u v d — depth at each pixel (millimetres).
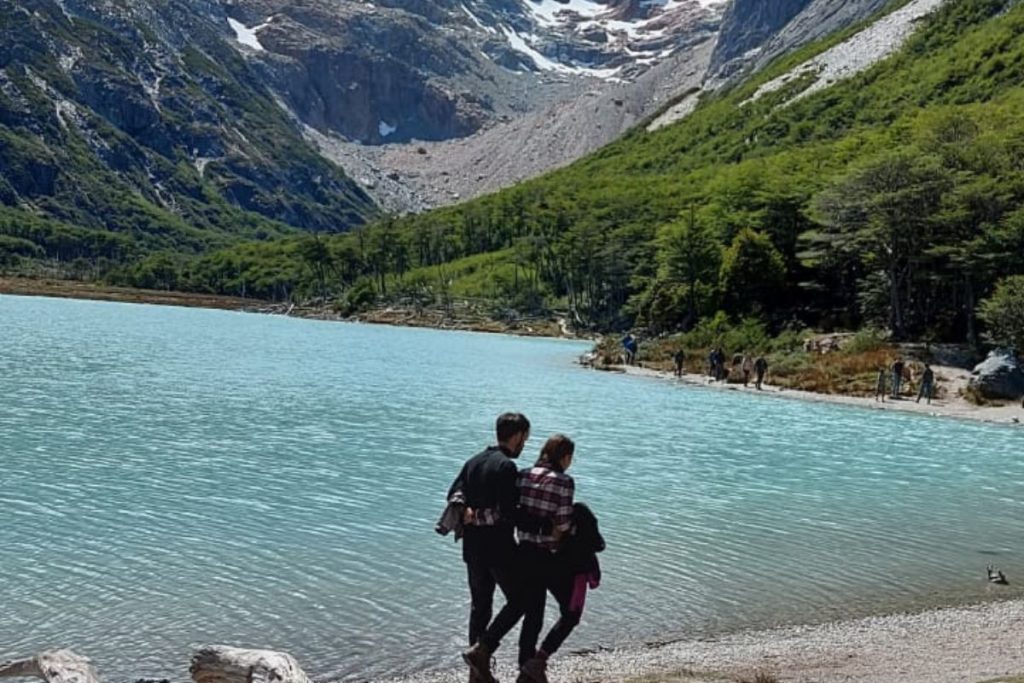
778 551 20750
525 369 73875
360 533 21078
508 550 10977
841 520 24281
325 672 13383
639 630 15477
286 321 145250
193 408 42188
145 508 22891
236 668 10406
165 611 15633
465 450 33344
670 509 24859
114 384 49875
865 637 15250
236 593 16656
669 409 50906
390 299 171875
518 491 10977
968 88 170375
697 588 17812
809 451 37312
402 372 65375
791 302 94000
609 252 143500
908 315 78688
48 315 118875
